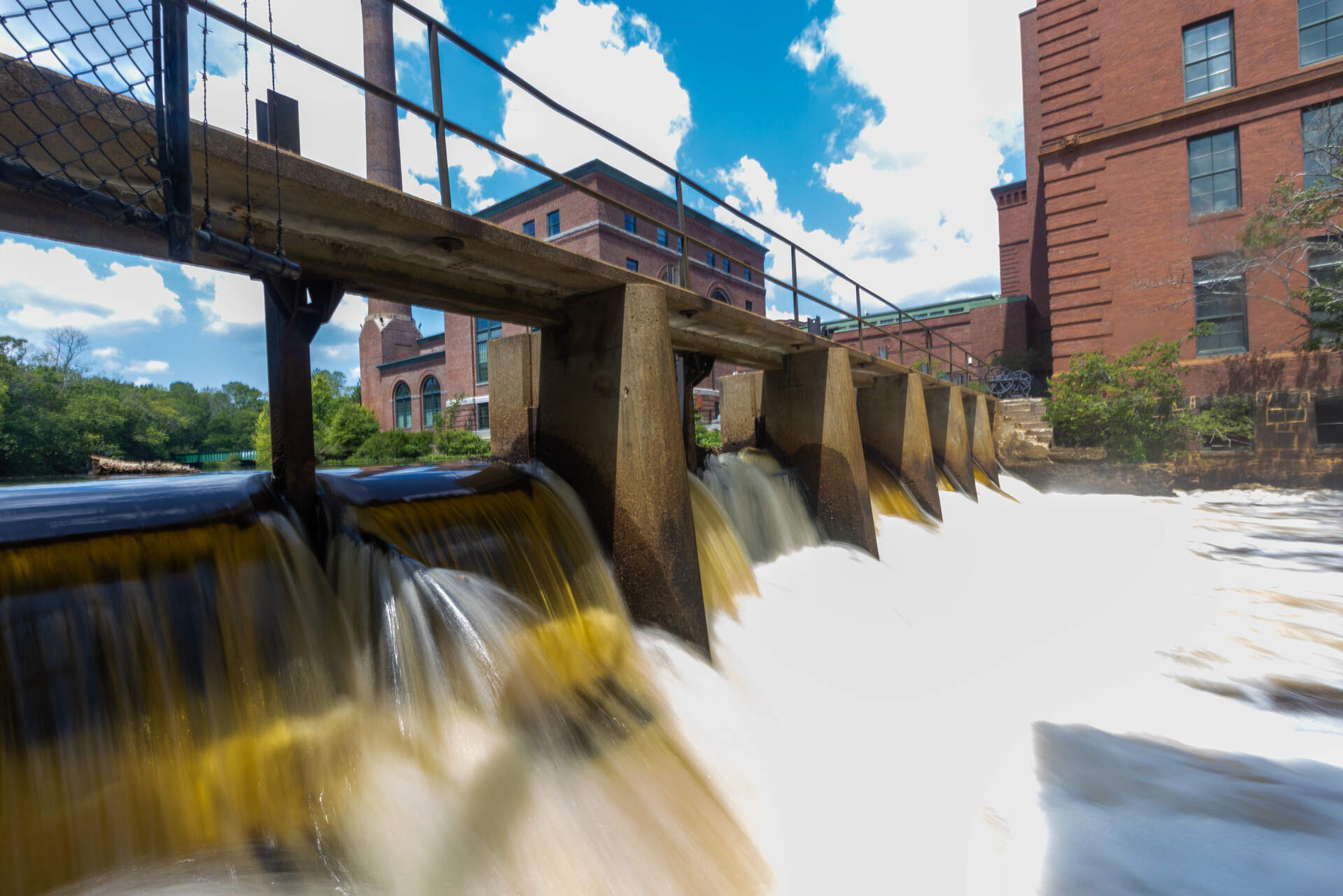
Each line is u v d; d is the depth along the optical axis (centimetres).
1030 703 614
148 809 281
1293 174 1800
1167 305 2058
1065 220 2239
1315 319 1784
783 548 1020
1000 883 378
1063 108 2238
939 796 466
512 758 386
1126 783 480
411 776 350
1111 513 1650
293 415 453
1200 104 1970
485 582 479
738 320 841
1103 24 2147
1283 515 1551
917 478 1481
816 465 1139
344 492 482
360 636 403
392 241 476
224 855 276
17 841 247
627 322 641
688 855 380
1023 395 2997
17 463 3641
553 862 342
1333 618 849
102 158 290
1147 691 637
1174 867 387
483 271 574
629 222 3666
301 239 448
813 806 452
